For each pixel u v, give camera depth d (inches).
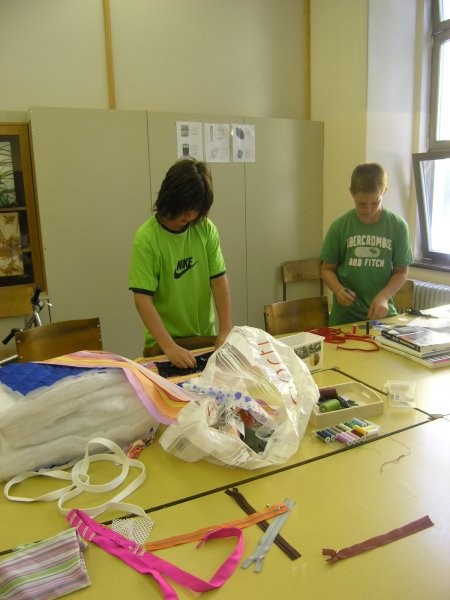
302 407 47.7
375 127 135.2
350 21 134.0
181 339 75.0
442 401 55.7
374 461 43.5
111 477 42.8
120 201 120.6
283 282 148.1
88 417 45.6
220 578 30.7
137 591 30.3
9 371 47.8
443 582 30.0
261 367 50.6
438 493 38.7
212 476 42.4
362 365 67.3
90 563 32.6
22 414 42.7
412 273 142.9
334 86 143.3
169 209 63.8
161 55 134.0
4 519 37.3
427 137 141.7
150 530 35.5
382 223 88.5
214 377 51.4
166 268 70.7
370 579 30.3
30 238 123.0
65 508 38.5
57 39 122.3
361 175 82.5
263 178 139.8
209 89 141.9
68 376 45.9
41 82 122.5
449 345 69.0
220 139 130.6
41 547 32.7
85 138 114.7
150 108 135.2
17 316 116.3
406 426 49.8
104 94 129.2
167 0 132.3
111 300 123.8
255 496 39.1
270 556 32.4
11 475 42.4
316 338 65.8
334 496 38.6
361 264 90.0
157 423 49.6
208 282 76.5
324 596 29.2
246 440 46.0
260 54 146.9
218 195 133.6
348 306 91.3
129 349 127.7
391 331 75.1
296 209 147.3
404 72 136.6
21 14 118.0
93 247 119.7
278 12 147.1
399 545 33.2
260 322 146.9
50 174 112.9
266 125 137.7
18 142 118.3
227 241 137.5
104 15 125.4
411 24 135.0
